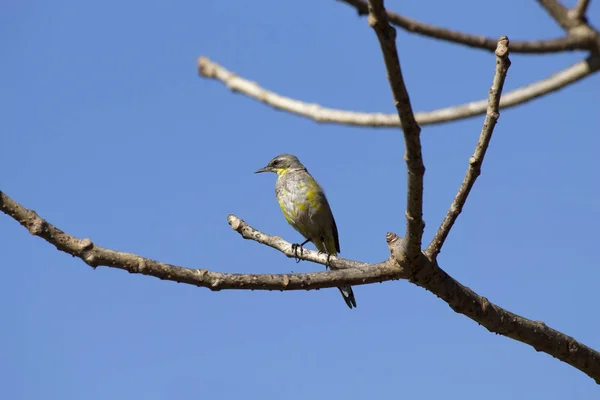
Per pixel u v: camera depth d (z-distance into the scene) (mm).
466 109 11703
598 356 10336
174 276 8859
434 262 9633
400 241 9570
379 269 9594
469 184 9055
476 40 11898
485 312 9930
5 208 8273
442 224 9438
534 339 10133
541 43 11750
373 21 7035
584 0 11641
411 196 8758
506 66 8250
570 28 11789
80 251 8508
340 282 9477
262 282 9203
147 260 8758
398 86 7559
